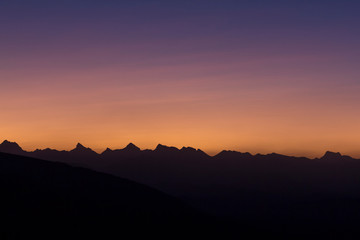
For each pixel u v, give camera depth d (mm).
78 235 117250
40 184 141500
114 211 139500
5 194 125688
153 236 131750
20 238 106500
